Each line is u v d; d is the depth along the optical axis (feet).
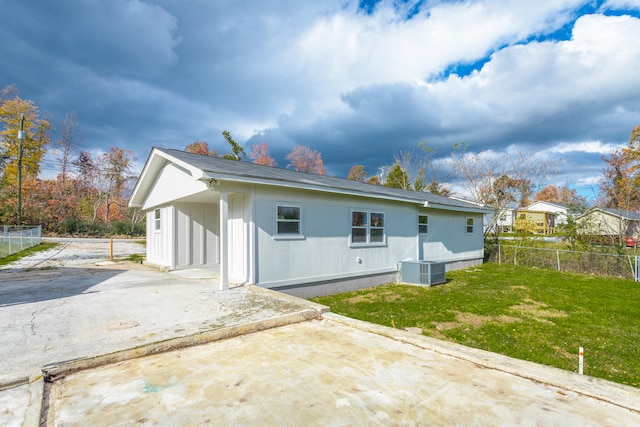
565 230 49.90
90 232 93.56
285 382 9.58
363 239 32.32
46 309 17.12
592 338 17.62
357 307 24.14
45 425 7.32
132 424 7.41
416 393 9.01
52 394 8.84
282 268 25.20
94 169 122.52
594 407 8.44
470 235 50.83
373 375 10.12
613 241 45.78
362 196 31.14
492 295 28.63
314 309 17.28
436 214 44.24
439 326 19.58
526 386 9.56
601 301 26.35
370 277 33.04
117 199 122.72
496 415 7.95
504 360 11.10
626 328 19.36
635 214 56.90
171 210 32.09
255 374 10.12
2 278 27.73
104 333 13.23
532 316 21.91
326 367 10.69
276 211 24.98
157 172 35.29
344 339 13.61
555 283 34.71
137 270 33.09
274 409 8.08
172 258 31.71
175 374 10.11
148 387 9.24
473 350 12.04
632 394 8.93
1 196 88.99
